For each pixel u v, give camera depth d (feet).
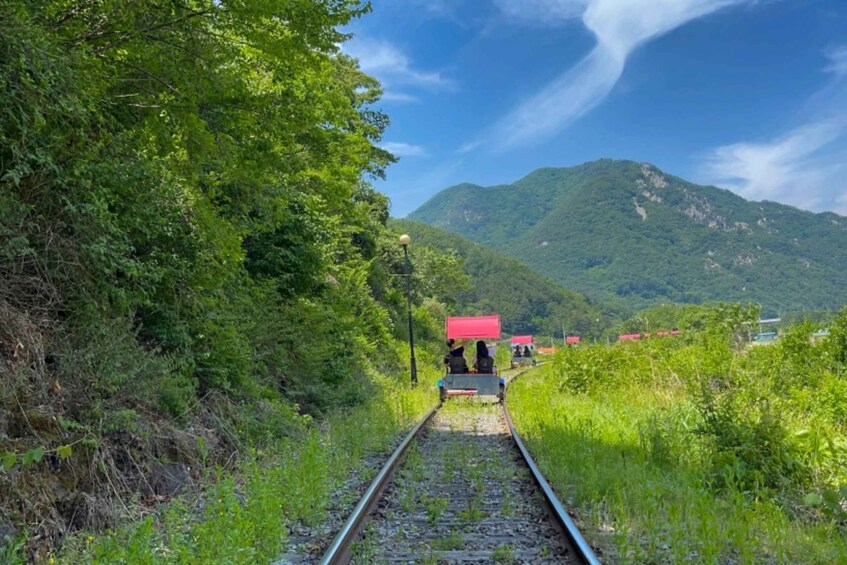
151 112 35.42
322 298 75.92
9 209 24.20
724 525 22.94
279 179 46.11
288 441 38.24
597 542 21.74
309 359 59.52
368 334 107.96
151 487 26.96
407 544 22.27
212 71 33.47
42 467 22.20
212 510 22.50
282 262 62.34
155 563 17.92
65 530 21.22
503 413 65.67
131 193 31.96
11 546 17.56
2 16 23.70
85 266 28.30
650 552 20.13
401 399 69.36
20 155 23.81
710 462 31.71
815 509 26.61
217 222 37.68
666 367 66.54
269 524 21.17
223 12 31.50
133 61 33.53
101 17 30.96
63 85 26.11
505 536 23.26
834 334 52.47
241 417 39.37
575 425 46.85
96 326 27.94
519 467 36.60
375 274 149.89
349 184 51.75
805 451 30.96
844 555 19.74
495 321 92.17
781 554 20.15
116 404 27.73
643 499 25.76
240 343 44.01
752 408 35.17
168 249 36.35
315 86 43.27
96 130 31.78
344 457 35.96
